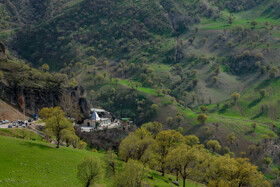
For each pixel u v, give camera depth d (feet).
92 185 148.87
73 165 197.88
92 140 447.42
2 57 480.64
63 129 259.80
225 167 188.85
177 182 235.40
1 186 123.34
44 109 326.44
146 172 158.61
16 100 415.23
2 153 177.99
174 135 253.44
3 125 330.34
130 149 233.96
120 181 148.46
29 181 142.61
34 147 213.46
